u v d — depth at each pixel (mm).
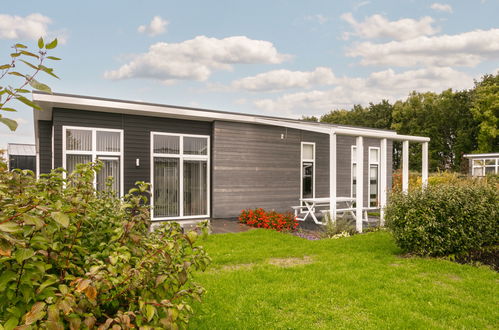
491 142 32062
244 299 4137
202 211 11414
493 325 3562
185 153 11125
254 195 12258
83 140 9492
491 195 6719
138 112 9977
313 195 13812
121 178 9938
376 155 15773
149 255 2182
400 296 4340
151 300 2064
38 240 1671
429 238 6266
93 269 1841
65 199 2213
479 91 33094
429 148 35469
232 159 11773
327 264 5762
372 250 6898
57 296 1754
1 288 1601
